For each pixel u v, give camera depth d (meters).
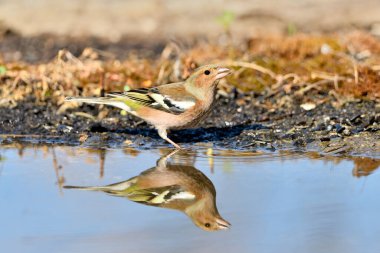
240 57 16.64
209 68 11.98
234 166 10.92
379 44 16.75
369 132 12.25
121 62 17.09
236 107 14.12
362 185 9.92
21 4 21.78
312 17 20.06
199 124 12.45
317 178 10.26
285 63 15.97
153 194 9.83
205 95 12.09
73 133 12.88
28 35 19.94
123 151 11.93
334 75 15.00
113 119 13.60
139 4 21.77
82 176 10.56
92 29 20.25
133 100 12.19
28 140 12.56
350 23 19.47
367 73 14.76
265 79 15.37
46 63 16.91
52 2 21.95
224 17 17.47
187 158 11.43
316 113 13.45
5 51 18.50
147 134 12.88
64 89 14.81
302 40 17.02
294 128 12.72
